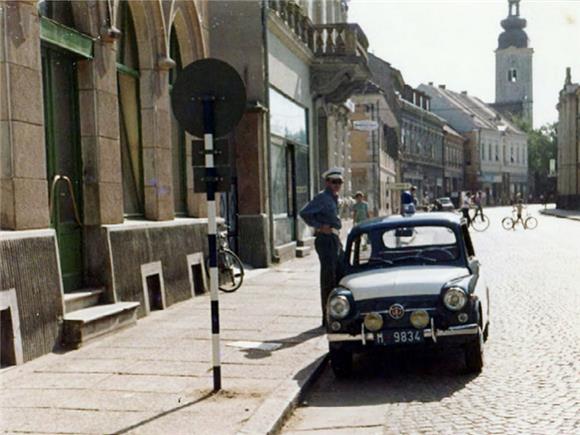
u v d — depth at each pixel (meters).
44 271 9.34
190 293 14.39
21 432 6.37
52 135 10.66
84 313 10.27
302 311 12.82
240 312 12.73
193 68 7.75
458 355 9.54
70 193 10.78
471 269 9.20
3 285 8.51
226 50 20.48
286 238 23.52
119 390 7.68
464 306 8.30
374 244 9.63
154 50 13.68
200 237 15.13
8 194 9.02
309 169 27.05
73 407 7.10
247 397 7.37
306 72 26.48
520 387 7.74
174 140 15.26
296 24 24.50
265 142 20.61
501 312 12.55
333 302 8.50
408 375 8.65
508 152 121.00
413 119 78.69
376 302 8.40
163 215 13.77
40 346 9.16
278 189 22.50
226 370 8.52
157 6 13.54
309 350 9.57
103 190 11.40
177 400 7.30
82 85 11.27
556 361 8.82
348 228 34.38
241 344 9.95
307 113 26.88
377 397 7.75
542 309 12.72
